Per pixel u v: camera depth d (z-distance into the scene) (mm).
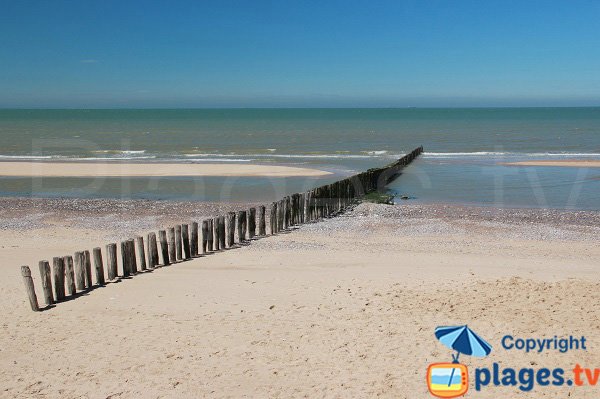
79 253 12609
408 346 9320
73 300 12008
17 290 12781
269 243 17812
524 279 12633
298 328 10164
